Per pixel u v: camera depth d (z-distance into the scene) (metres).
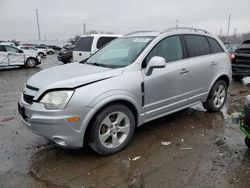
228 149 3.45
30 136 3.97
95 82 3.02
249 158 3.19
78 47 9.84
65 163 3.11
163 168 2.97
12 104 6.11
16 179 2.78
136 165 3.04
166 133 4.01
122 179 2.76
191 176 2.80
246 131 3.12
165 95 3.80
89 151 3.41
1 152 3.42
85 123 2.91
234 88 7.85
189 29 4.45
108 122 3.15
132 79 3.30
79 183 2.70
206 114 5.00
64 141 2.89
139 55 3.56
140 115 3.51
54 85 2.88
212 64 4.61
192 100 4.36
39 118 2.85
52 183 2.70
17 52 14.45
